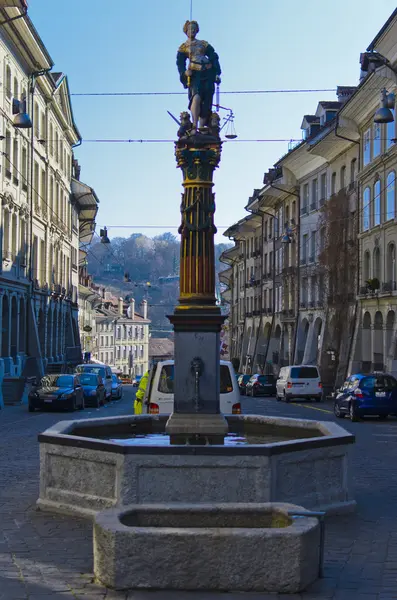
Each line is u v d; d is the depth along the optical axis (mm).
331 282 49531
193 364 11203
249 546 6500
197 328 11258
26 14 39281
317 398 42406
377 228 44531
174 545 6496
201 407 11227
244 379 58156
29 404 33062
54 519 9500
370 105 44719
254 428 12711
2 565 7492
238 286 89312
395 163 41688
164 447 8938
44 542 8406
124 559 6520
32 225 49562
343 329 49281
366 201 46906
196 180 11664
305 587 6613
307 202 60688
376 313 45281
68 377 34438
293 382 41969
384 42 38406
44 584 6844
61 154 61438
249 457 8938
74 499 9648
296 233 62469
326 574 7219
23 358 46906
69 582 6895
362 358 47094
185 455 8922
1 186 40500
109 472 9266
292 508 7102
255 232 79500
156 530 6523
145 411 16750
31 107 46875
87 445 9438
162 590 6500
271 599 6398
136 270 122938
